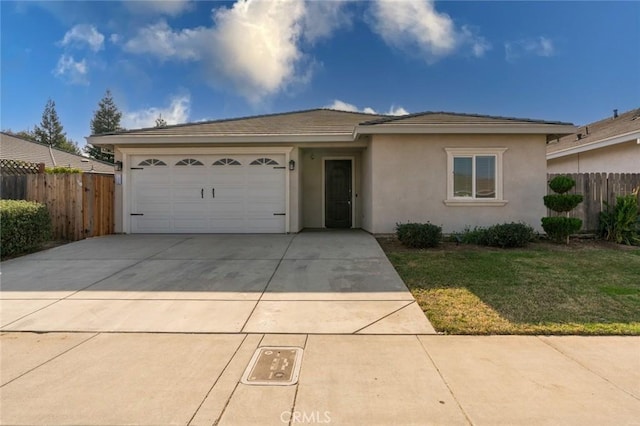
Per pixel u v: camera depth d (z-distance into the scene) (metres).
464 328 4.19
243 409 2.69
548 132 10.03
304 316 4.61
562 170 17.50
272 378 3.13
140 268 7.02
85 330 4.24
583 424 2.49
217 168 11.59
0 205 8.18
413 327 4.25
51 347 3.79
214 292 5.60
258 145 11.47
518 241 8.97
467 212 10.47
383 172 10.48
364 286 5.84
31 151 21.61
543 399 2.79
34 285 5.99
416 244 8.98
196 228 11.59
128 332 4.18
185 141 11.14
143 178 11.62
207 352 3.65
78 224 10.28
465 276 6.37
